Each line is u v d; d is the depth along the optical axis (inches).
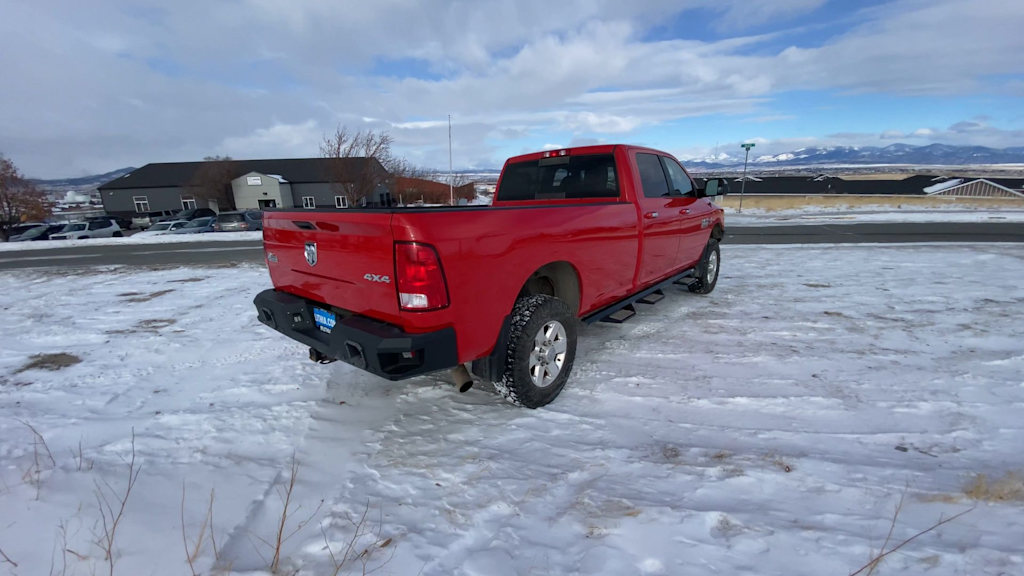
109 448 107.5
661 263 187.6
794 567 69.1
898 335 173.5
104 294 287.0
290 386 142.9
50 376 154.5
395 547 75.7
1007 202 1684.3
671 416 118.8
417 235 91.4
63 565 69.2
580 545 75.1
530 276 124.6
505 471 96.7
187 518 82.2
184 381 148.7
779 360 153.0
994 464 94.1
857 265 327.9
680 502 84.9
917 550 71.4
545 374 124.5
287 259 127.8
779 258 371.9
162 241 696.4
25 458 102.1
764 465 95.9
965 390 127.7
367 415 123.6
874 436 106.3
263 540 77.5
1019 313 197.2
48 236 956.0
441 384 141.9
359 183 1188.5
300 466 100.7
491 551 74.5
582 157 174.9
